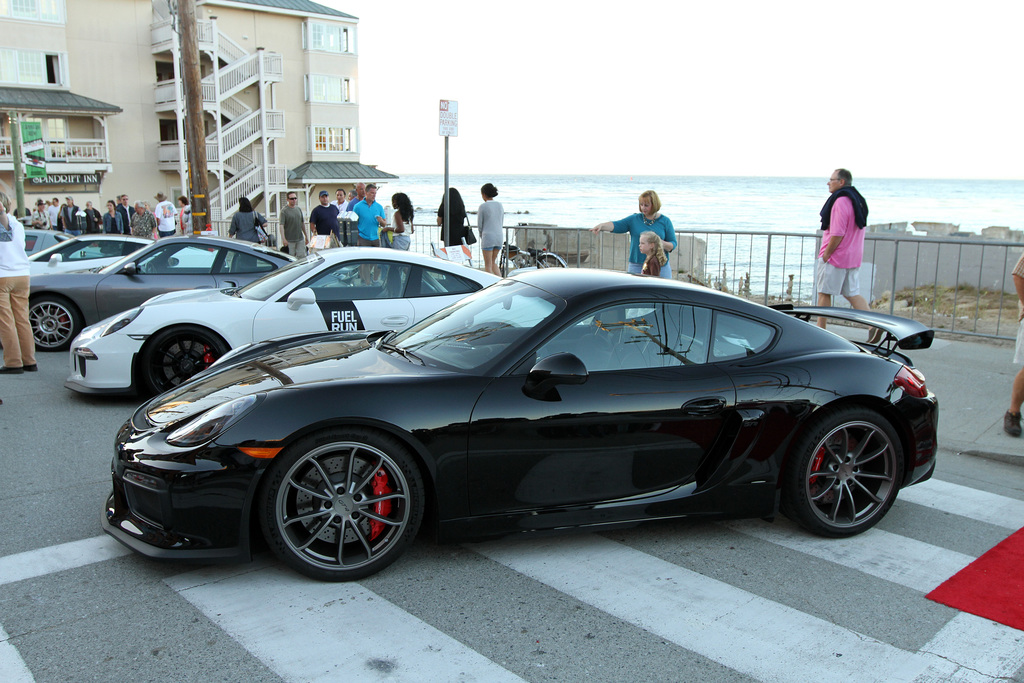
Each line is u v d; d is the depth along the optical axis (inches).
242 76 1499.8
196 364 255.0
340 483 135.7
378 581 137.8
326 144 1713.8
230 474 128.7
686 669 113.1
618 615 128.1
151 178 1528.1
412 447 136.3
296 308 249.8
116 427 229.6
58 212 1040.8
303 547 134.5
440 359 151.0
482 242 479.5
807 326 165.8
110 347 246.8
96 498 173.8
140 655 113.3
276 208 1657.2
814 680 111.2
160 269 350.6
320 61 1673.2
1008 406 257.6
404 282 267.1
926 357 318.7
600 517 146.7
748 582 140.9
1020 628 126.8
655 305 153.6
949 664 116.0
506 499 142.0
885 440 159.9
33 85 1380.4
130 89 1486.2
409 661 113.3
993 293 408.8
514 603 131.1
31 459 200.1
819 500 159.2
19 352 299.7
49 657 112.3
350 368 149.9
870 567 148.4
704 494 151.1
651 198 316.2
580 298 150.9
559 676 110.6
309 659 113.1
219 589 133.3
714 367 153.0
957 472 207.0
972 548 158.1
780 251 391.9
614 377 146.3
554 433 141.5
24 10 1355.8
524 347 144.8
